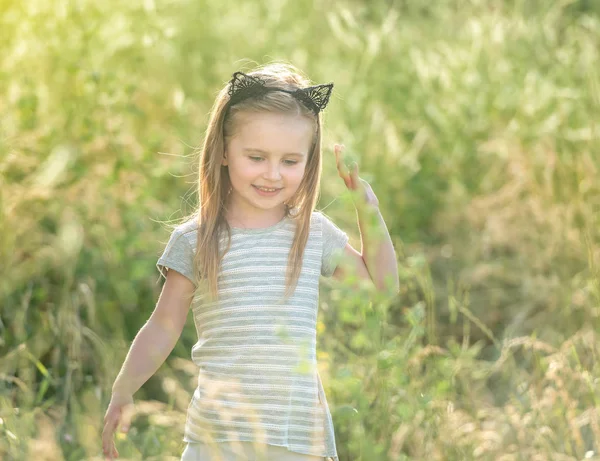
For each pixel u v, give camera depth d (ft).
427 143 27.37
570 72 27.32
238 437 11.75
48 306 19.30
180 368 17.90
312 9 32.94
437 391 14.42
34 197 19.89
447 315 22.58
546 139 24.45
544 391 16.47
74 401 15.96
